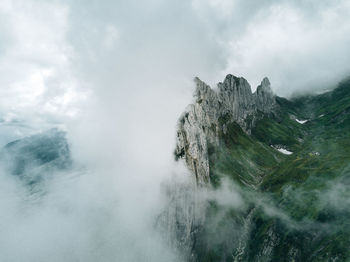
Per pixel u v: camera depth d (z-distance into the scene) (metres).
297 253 165.88
